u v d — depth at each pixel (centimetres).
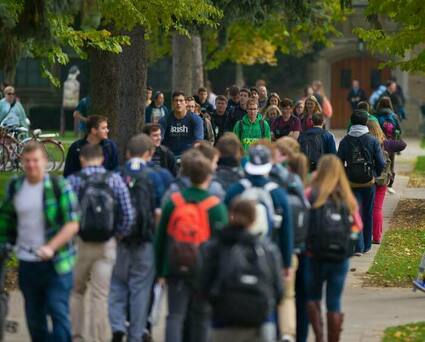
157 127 2994
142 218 2355
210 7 4559
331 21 8412
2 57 3288
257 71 10925
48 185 2195
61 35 3966
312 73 11062
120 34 4775
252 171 2217
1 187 4941
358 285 3244
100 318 2384
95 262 2370
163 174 2448
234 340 1880
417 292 3150
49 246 2166
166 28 4528
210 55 8969
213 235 2145
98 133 2923
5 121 6156
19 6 3200
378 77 11175
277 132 4669
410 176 6294
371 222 3753
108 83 5116
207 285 1886
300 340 2453
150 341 2488
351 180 3647
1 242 2220
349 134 3653
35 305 2244
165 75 10712
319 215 2309
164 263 2212
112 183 2330
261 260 1867
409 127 10719
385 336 2578
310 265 2344
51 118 10262
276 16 7681
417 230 4259
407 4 4281
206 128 4653
